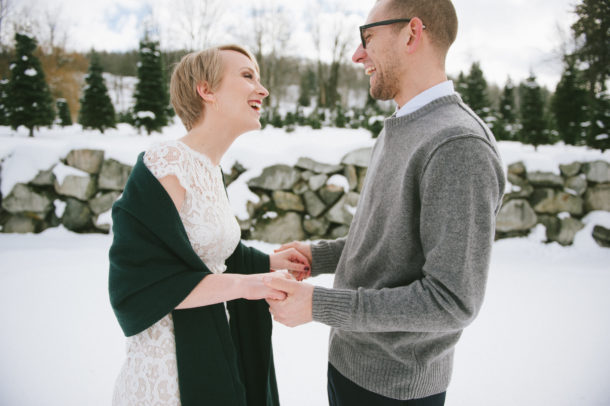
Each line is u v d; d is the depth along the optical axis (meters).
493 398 1.95
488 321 2.82
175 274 0.81
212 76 0.96
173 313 0.89
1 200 4.48
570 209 4.74
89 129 8.29
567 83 7.88
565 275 3.80
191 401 0.87
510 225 4.69
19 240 4.32
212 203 0.99
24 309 2.78
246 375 1.10
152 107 7.48
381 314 0.75
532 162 4.75
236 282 0.84
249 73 1.00
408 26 0.90
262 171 4.60
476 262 0.73
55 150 4.64
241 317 1.11
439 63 0.93
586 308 3.03
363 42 1.00
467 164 0.73
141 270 0.80
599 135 6.11
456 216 0.72
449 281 0.72
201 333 0.90
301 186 4.62
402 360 0.88
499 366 2.24
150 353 0.89
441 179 0.74
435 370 0.92
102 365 2.14
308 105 29.83
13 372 2.05
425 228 0.77
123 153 4.67
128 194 0.84
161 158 0.87
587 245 4.59
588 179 4.77
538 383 2.07
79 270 3.57
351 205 4.59
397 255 0.86
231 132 1.02
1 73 12.16
